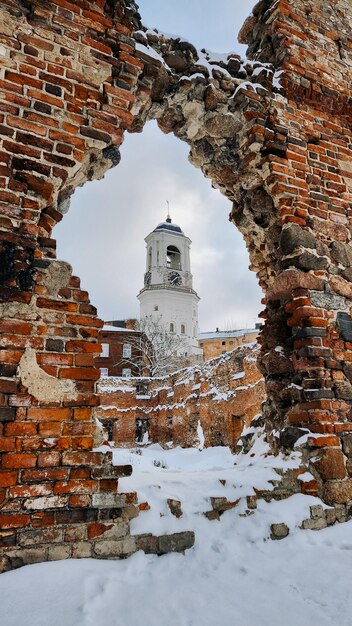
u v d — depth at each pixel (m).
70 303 2.78
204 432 15.31
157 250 51.34
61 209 3.69
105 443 2.76
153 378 23.61
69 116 3.09
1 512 2.30
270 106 4.35
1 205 2.70
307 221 4.15
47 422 2.53
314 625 1.95
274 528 2.98
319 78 4.77
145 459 11.88
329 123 4.68
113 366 34.12
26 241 2.72
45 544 2.35
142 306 49.38
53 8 3.24
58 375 2.62
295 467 3.42
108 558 2.46
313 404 3.57
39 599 2.01
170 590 2.23
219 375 14.87
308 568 2.55
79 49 3.27
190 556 2.61
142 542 2.57
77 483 2.51
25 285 2.66
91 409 2.68
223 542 2.76
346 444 3.54
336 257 4.12
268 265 4.74
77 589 2.11
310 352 3.67
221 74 4.28
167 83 3.95
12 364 2.52
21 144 2.86
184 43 4.18
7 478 2.35
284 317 4.07
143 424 24.64
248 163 4.39
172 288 48.84
